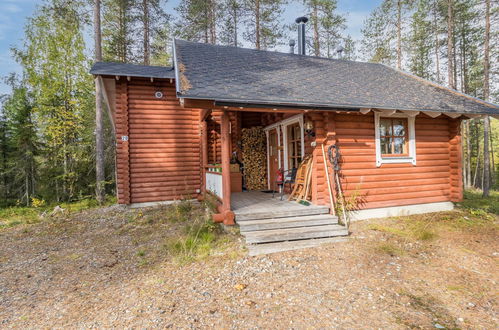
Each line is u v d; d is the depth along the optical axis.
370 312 3.02
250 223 5.61
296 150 8.27
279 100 5.51
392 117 7.64
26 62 15.10
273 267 4.25
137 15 15.68
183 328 2.78
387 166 7.48
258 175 10.63
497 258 4.62
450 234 5.94
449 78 14.91
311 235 5.51
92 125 15.22
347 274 3.98
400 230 6.18
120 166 8.66
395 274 3.98
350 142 7.06
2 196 15.30
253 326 2.79
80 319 3.06
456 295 3.40
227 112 5.71
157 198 9.00
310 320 2.89
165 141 9.07
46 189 14.16
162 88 9.02
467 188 18.39
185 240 5.21
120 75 8.02
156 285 3.79
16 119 14.75
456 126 8.10
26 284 4.11
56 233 6.91
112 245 5.75
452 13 15.39
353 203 6.92
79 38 15.02
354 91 7.14
